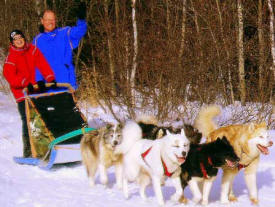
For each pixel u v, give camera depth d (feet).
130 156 22.27
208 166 20.35
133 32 49.88
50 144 27.76
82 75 50.83
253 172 21.80
